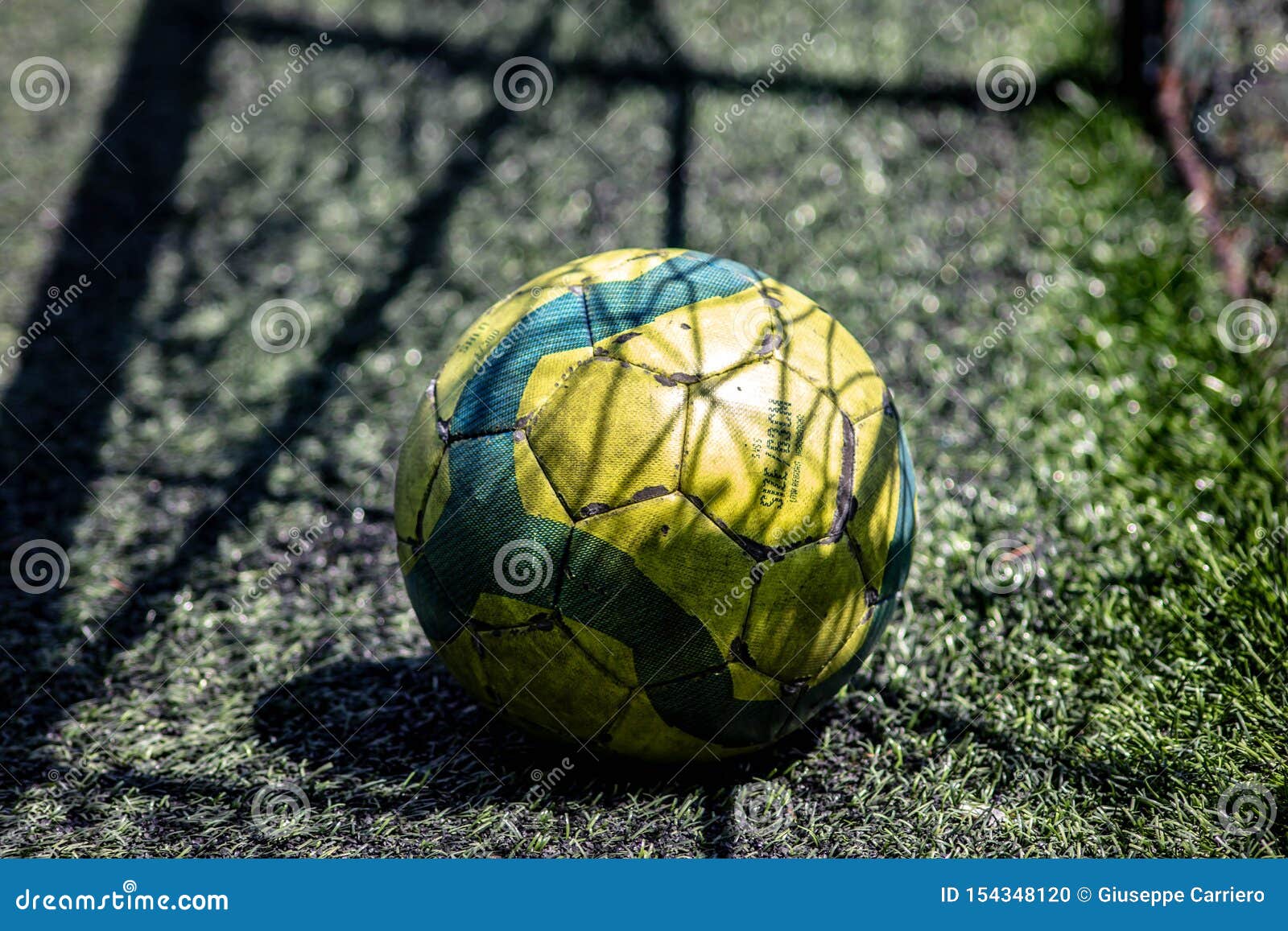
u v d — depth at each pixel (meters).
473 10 3.08
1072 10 2.79
